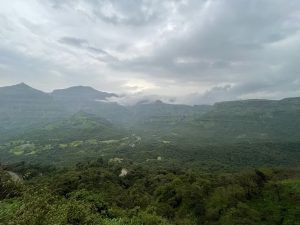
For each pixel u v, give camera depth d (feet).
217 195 209.46
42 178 282.77
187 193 216.54
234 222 178.91
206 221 189.88
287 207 188.44
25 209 45.19
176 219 192.85
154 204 207.92
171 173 322.75
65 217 50.47
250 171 248.52
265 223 178.40
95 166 367.45
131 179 316.81
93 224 66.74
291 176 246.47
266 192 211.00
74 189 233.76
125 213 130.72
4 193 69.82
